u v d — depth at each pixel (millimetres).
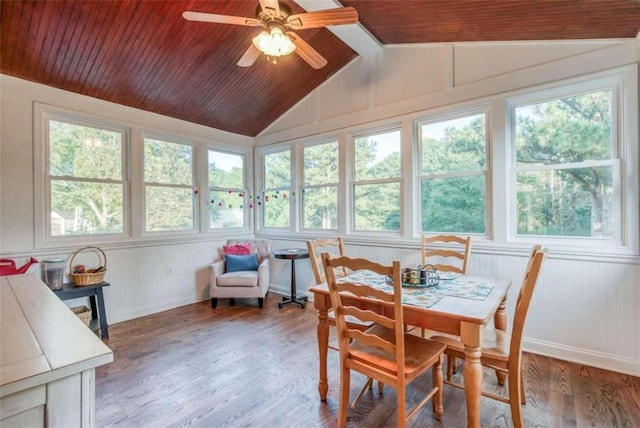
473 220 3014
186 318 3553
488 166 2918
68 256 3158
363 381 2225
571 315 2467
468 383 1478
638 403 1915
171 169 4082
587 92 2467
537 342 2607
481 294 1790
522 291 1685
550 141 2627
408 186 3367
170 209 4059
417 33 3016
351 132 3871
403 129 3406
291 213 4559
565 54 2504
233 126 4602
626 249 2277
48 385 701
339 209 3984
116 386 2152
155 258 3830
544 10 2146
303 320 3471
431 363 1639
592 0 1922
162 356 2607
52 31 2465
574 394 2020
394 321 1465
